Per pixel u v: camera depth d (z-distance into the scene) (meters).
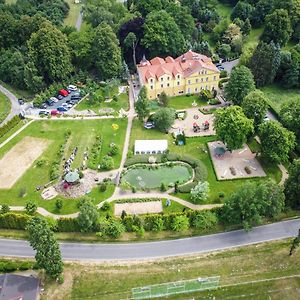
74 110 161.12
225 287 94.31
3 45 194.38
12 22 193.25
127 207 116.88
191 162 131.88
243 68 154.12
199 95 167.88
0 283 92.12
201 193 116.38
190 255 102.94
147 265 100.31
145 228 108.88
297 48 177.88
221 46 194.38
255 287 94.19
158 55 184.00
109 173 128.75
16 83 177.75
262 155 130.38
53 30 173.50
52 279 96.88
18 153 138.25
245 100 139.00
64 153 137.00
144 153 136.62
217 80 168.00
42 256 90.81
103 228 107.56
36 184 125.12
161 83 163.50
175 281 95.94
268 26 193.62
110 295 93.50
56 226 108.56
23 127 151.50
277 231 109.06
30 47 171.38
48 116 156.62
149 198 119.56
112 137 144.50
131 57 188.75
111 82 173.25
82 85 177.50
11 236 109.12
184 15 195.62
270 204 106.75
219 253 103.25
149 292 93.44
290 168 116.44
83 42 181.25
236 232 109.00
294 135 130.25
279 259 100.88
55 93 171.00
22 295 90.25
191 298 92.19
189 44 187.75
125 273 98.38
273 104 161.38
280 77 175.62
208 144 139.88
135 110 155.25
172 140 142.75
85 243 106.56
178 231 108.69
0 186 124.75
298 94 170.25
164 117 144.25
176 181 125.38
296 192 111.44
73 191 121.31
